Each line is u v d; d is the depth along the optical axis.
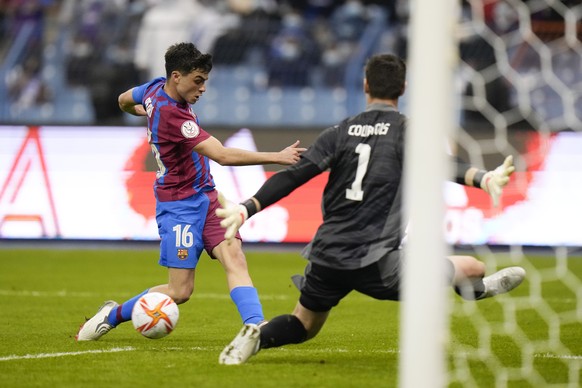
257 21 66.62
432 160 13.05
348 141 19.09
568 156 49.06
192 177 22.80
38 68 64.25
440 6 12.98
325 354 22.12
